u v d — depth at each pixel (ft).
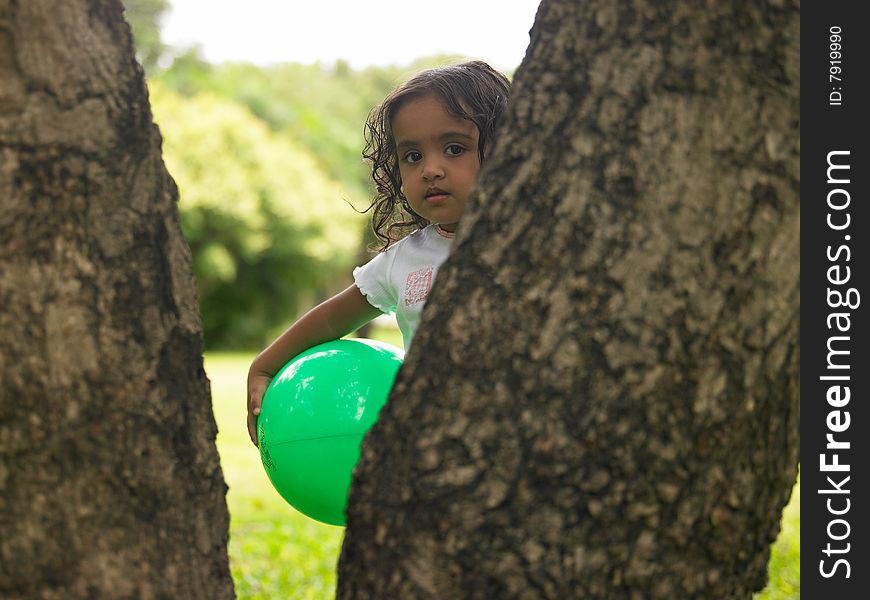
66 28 5.12
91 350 5.12
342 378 8.07
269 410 8.29
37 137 5.08
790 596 13.39
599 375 4.94
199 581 5.39
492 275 5.15
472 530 4.95
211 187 74.38
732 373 5.03
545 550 4.90
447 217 9.21
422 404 5.17
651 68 5.06
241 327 82.07
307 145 94.22
